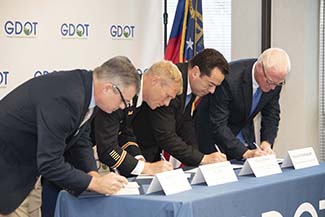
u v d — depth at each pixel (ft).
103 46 12.45
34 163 7.76
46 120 7.00
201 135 11.03
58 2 11.68
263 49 14.74
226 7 15.72
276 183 7.97
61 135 7.04
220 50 15.83
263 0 14.66
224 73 9.64
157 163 8.74
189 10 13.57
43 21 11.47
